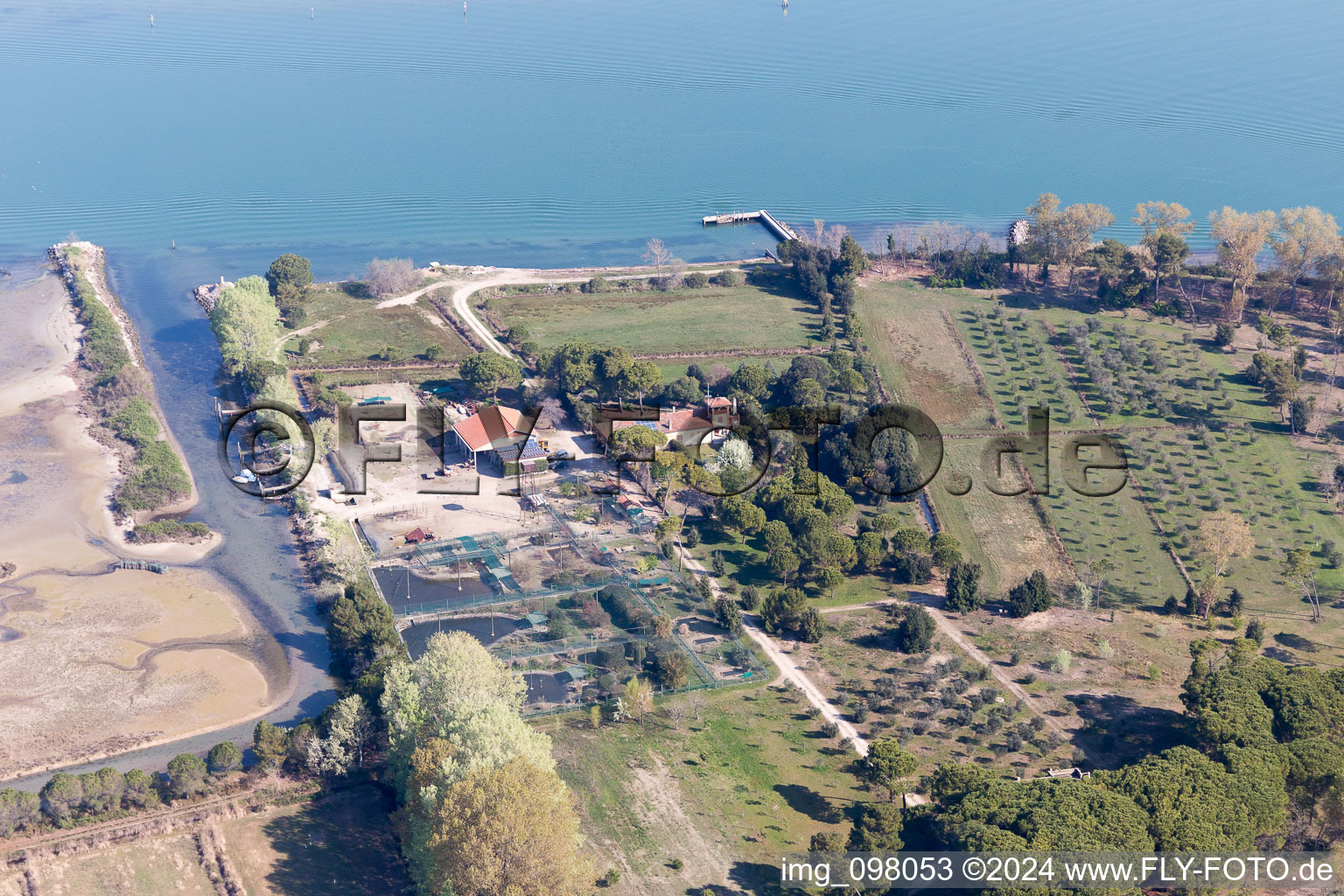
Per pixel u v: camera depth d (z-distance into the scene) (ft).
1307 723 511.40
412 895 463.01
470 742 471.21
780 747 551.18
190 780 509.76
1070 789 462.19
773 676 606.55
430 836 435.53
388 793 521.24
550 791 452.76
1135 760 537.65
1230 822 446.60
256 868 475.72
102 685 597.93
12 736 558.15
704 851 483.92
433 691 525.75
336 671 615.16
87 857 479.41
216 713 579.89
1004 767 533.55
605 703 577.02
